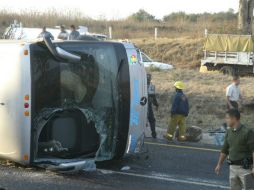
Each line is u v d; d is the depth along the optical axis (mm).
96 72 9430
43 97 8945
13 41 9289
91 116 9406
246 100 19281
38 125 8930
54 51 8695
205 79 24828
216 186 8945
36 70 8844
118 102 9484
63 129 9211
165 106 19281
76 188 8461
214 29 41062
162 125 16719
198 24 46625
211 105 19125
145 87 9953
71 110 9258
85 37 9766
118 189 8500
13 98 8797
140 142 9992
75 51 9234
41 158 9164
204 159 11242
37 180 8859
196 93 20609
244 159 7195
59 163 8906
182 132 13578
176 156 11461
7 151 9016
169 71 27109
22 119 8750
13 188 8336
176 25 48156
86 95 9383
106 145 9570
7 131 8898
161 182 9086
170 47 35719
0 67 9031
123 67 9523
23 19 40062
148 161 10758
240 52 28344
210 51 29297
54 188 8422
